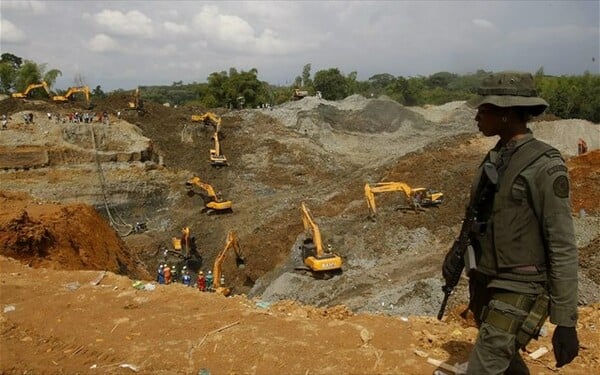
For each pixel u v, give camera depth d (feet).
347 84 301.02
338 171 150.51
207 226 116.47
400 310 57.26
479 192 11.00
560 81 233.55
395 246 83.97
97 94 350.02
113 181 134.31
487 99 10.50
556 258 9.68
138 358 15.98
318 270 76.18
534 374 15.38
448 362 15.38
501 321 10.42
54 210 56.95
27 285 23.48
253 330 17.52
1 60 245.65
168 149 160.35
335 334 17.22
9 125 141.18
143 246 108.68
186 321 18.63
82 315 19.48
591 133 150.41
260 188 140.77
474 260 11.15
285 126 177.68
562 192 9.61
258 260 96.73
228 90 243.60
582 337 18.25
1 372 15.48
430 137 177.58
